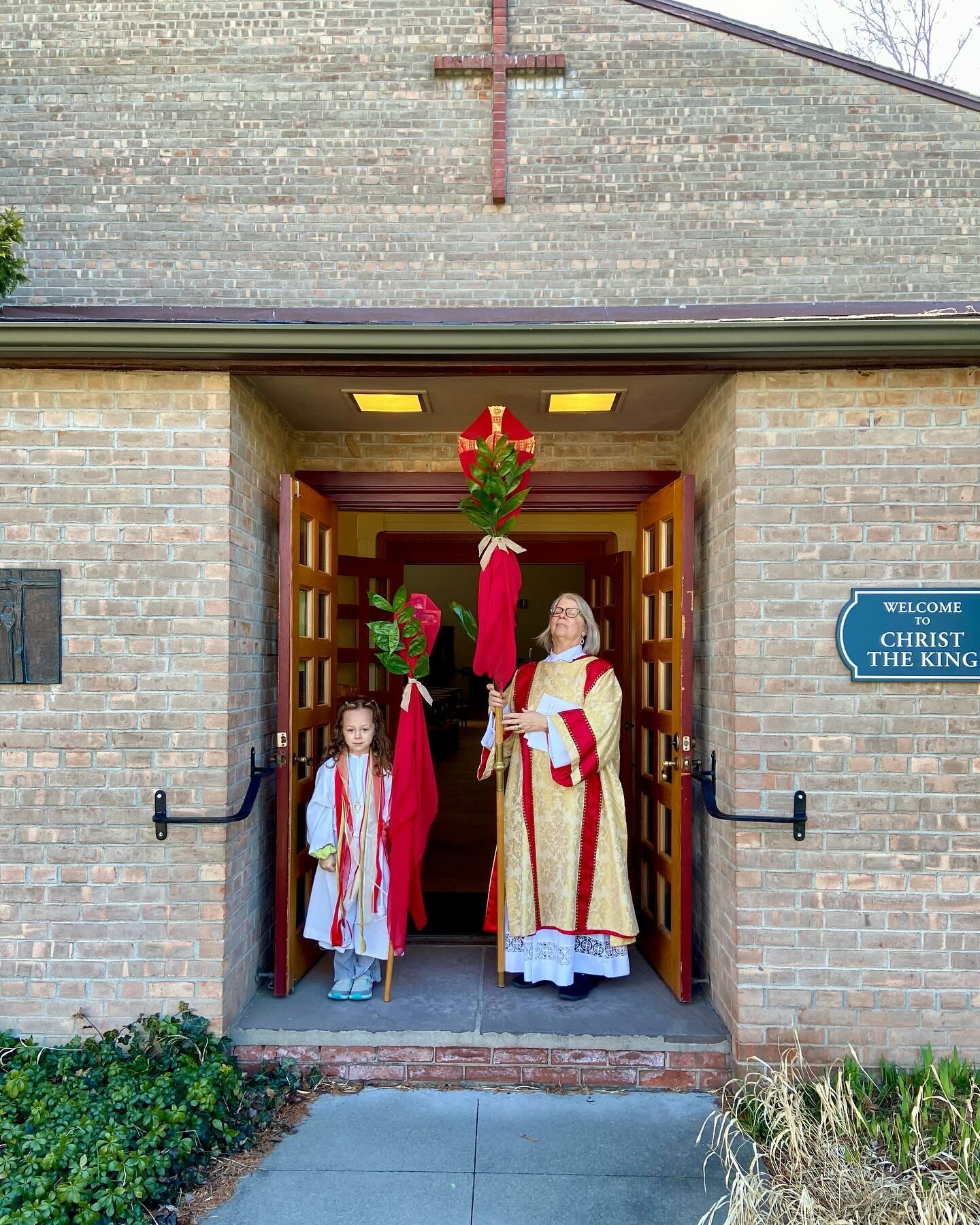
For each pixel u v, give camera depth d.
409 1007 3.89
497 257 5.54
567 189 5.57
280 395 4.21
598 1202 2.85
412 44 5.61
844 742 3.56
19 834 3.64
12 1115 3.04
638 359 3.52
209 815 3.63
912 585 3.57
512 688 4.21
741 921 3.55
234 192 5.56
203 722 3.66
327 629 4.83
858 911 3.54
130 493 3.68
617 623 5.80
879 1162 2.91
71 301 5.52
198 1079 3.23
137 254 5.54
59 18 5.62
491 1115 3.38
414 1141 3.19
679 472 4.86
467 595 17.78
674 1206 2.83
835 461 3.59
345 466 4.93
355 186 5.57
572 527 6.09
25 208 5.57
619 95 5.61
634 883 5.20
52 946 3.62
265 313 4.75
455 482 4.87
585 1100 3.49
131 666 3.66
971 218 5.59
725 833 3.76
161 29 5.62
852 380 3.60
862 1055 3.52
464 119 5.60
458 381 3.94
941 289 5.57
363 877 3.93
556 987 4.14
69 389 3.68
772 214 5.58
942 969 3.52
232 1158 3.08
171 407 3.69
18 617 3.64
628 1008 3.89
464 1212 2.80
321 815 3.95
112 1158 2.76
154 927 3.62
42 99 5.61
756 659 3.59
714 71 5.62
